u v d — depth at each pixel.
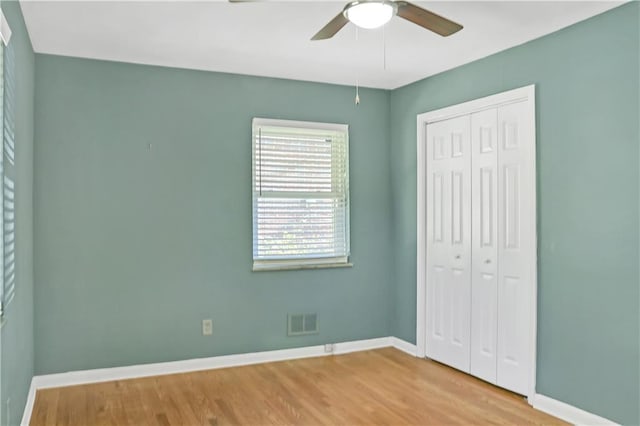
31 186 3.61
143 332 4.07
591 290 3.11
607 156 3.01
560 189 3.31
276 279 4.54
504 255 3.74
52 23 3.18
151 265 4.11
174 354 4.18
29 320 3.45
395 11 2.29
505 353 3.73
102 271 3.95
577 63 3.20
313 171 4.68
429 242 4.54
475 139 4.02
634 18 2.87
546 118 3.40
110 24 3.21
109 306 3.97
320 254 4.72
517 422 3.17
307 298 4.66
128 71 4.03
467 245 4.10
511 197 3.69
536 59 3.47
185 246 4.21
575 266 3.21
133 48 3.68
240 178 4.40
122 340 4.01
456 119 4.22
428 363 4.42
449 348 4.30
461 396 3.62
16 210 2.79
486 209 3.91
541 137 3.44
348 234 4.82
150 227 4.10
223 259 4.34
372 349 4.90
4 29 2.15
